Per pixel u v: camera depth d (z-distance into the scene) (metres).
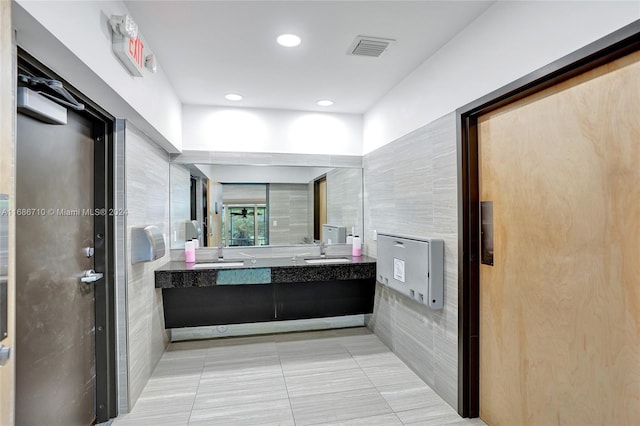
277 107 3.62
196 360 3.04
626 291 1.34
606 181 1.40
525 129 1.80
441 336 2.39
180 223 3.52
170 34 2.12
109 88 1.66
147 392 2.49
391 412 2.24
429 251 2.33
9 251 1.05
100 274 2.08
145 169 2.62
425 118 2.55
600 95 1.42
